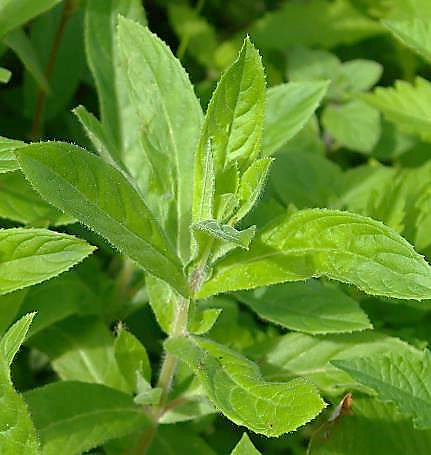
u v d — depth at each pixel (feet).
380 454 2.51
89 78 3.07
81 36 3.02
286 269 2.35
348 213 2.30
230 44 3.37
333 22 3.42
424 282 2.27
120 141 2.67
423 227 2.74
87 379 2.62
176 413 2.51
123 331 2.49
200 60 3.34
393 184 2.75
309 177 2.92
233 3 3.59
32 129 2.99
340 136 3.08
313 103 2.59
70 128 3.01
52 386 2.45
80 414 2.45
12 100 3.05
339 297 2.52
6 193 2.56
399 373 2.43
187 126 2.48
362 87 3.16
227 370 2.31
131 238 2.31
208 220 2.27
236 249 2.37
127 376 2.52
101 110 2.66
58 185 2.26
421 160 3.12
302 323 2.49
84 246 2.36
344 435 2.51
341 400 2.54
